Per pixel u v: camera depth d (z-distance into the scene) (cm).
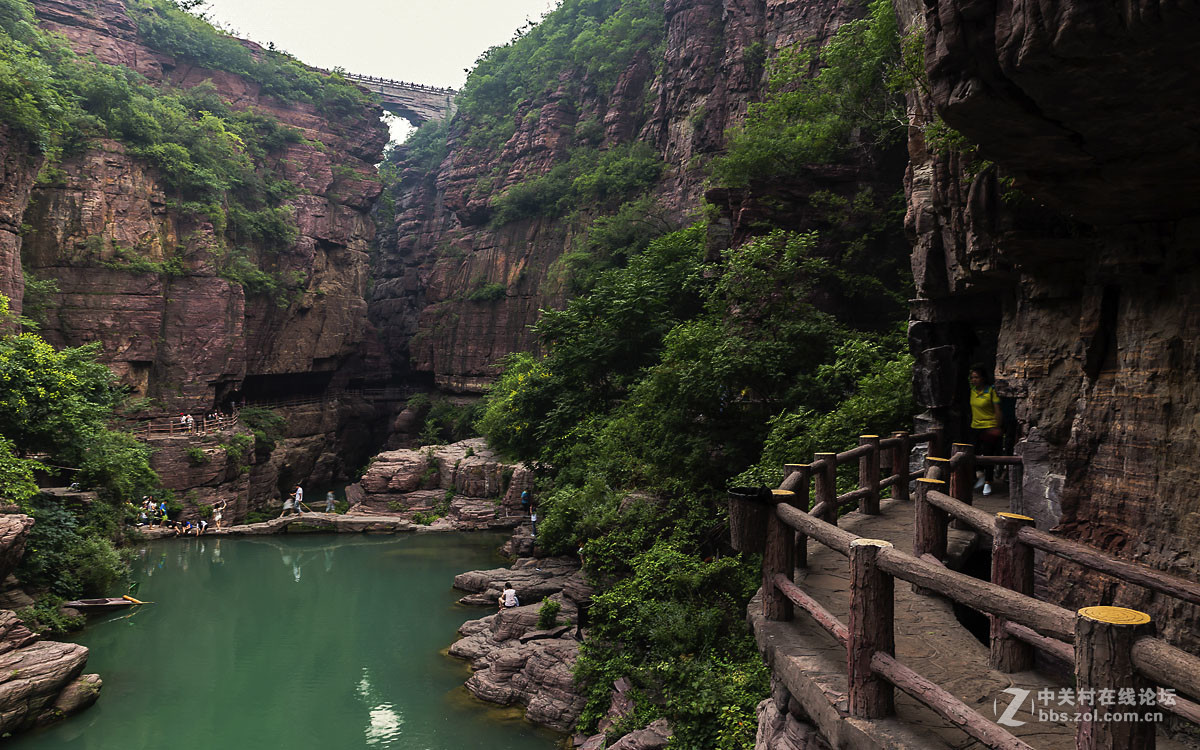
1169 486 534
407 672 1833
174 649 2012
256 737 1532
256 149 5178
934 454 1091
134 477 3073
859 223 2167
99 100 4188
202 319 4450
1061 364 721
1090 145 440
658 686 1311
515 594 2105
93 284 4053
